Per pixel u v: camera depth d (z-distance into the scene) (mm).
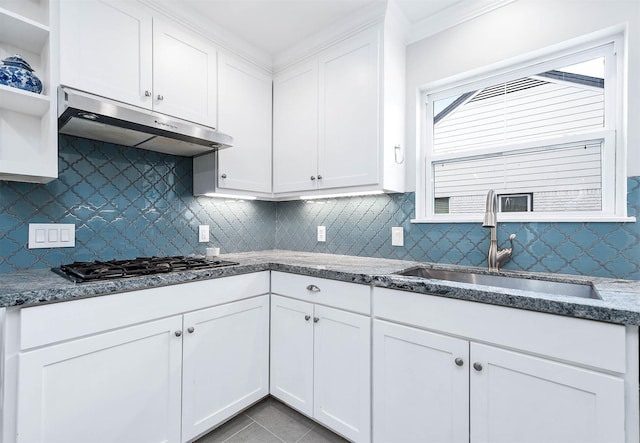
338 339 1478
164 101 1618
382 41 1697
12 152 1359
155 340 1296
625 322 819
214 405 1513
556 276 1359
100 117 1318
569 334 916
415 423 1233
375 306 1353
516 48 1564
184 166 2035
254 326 1705
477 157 1761
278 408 1800
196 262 1649
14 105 1300
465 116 1809
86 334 1104
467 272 1563
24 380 972
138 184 1814
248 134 2064
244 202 2402
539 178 1569
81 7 1346
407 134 1913
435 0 1637
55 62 1280
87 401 1111
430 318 1192
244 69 2041
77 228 1582
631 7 1287
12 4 1323
